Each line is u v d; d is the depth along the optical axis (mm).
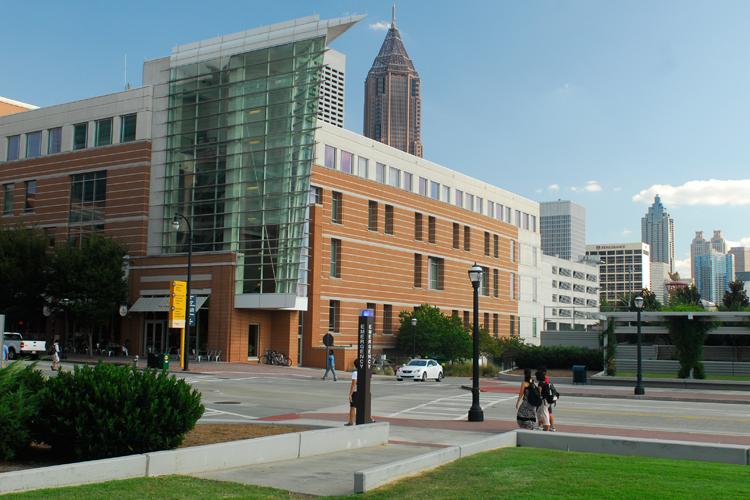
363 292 63031
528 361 57344
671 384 41719
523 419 17766
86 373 12828
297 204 51500
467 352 64312
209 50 55625
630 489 10031
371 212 65750
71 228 59906
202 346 52719
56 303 53656
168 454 11328
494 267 84438
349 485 11039
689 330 43500
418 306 70062
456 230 78250
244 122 53844
